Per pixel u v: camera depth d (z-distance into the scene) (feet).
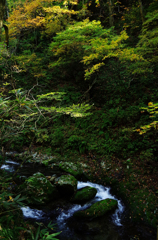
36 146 26.03
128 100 26.40
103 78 31.17
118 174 18.53
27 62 31.50
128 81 28.48
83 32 23.12
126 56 19.54
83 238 11.62
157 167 17.30
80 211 13.62
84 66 30.07
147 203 14.29
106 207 13.99
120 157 20.52
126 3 46.03
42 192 14.46
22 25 30.25
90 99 30.19
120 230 12.51
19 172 19.24
